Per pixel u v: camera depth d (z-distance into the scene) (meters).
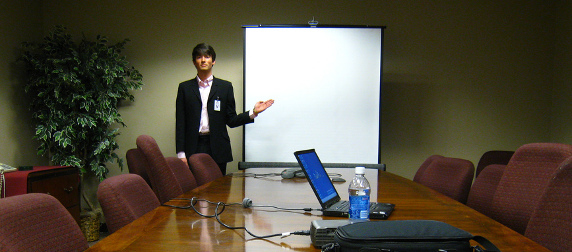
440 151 4.92
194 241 1.25
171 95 4.95
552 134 4.87
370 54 4.56
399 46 4.88
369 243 0.98
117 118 4.58
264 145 4.66
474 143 4.92
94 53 4.36
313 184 1.73
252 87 4.63
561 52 4.74
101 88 4.48
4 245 0.99
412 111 4.91
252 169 3.49
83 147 4.64
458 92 4.89
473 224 1.48
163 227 1.42
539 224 1.34
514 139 4.91
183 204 1.85
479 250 0.96
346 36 4.57
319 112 4.62
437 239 0.98
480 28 4.87
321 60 4.59
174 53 4.94
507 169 1.99
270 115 4.65
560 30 4.76
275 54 4.61
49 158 5.03
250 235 1.33
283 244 1.22
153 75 4.96
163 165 2.21
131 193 1.66
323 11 4.88
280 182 2.67
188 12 4.93
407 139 4.92
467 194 2.63
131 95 4.80
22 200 1.13
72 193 4.11
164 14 4.94
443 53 4.88
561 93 4.74
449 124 4.91
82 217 4.49
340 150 4.62
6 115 4.38
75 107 4.53
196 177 2.96
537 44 4.87
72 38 4.95
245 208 1.78
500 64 4.88
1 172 3.42
